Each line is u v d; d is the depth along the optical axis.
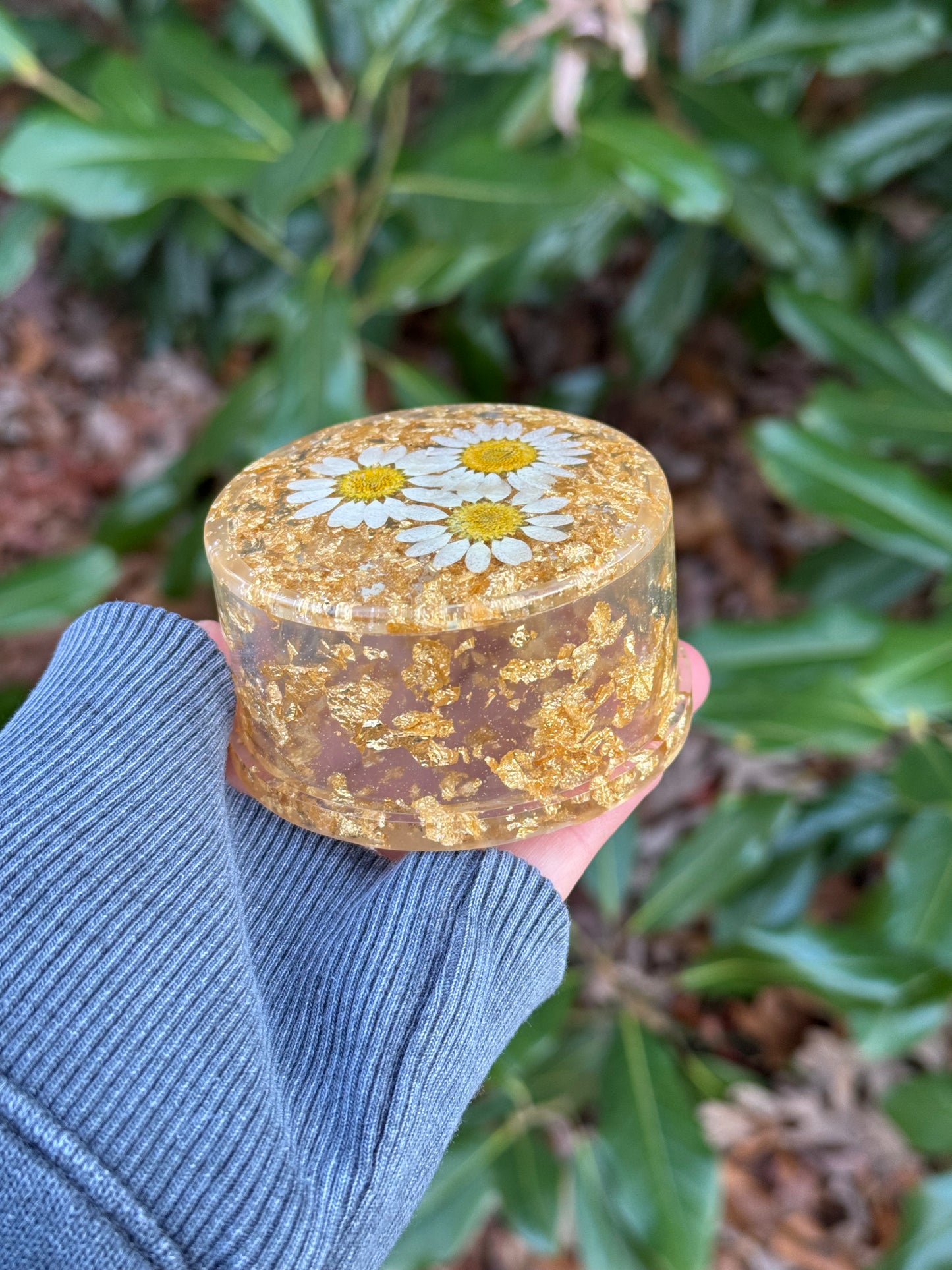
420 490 0.22
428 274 0.36
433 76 0.56
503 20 0.34
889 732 0.31
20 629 0.34
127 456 0.55
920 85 0.38
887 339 0.35
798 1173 0.36
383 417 0.25
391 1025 0.19
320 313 0.32
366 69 0.34
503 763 0.21
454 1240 0.33
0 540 0.52
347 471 0.23
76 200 0.31
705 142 0.37
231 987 0.18
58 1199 0.16
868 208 0.45
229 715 0.22
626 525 0.21
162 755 0.20
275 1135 0.17
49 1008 0.17
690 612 0.50
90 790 0.19
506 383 0.47
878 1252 0.35
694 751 0.46
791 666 0.33
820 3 0.36
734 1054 0.39
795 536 0.51
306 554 0.21
